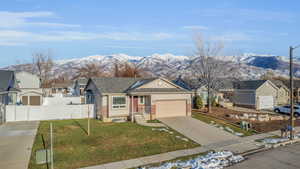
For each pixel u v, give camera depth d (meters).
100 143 16.09
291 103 18.64
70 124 22.36
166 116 26.50
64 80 102.25
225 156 13.87
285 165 12.34
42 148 14.62
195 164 12.33
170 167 11.88
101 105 24.98
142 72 66.25
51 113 25.42
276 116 28.77
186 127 21.86
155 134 18.86
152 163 12.62
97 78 28.05
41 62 67.19
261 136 19.66
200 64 32.12
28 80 46.84
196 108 35.09
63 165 12.02
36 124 22.31
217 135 19.39
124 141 16.73
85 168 11.72
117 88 26.23
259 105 39.75
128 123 23.42
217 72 32.06
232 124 24.12
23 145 15.24
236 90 43.50
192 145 16.38
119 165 12.23
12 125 21.78
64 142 16.06
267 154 14.51
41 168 11.52
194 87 38.78
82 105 26.81
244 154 14.59
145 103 26.73
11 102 30.58
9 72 30.48
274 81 50.75
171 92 26.19
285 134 19.64
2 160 12.51
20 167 11.59
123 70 63.66
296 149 15.78
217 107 38.12
